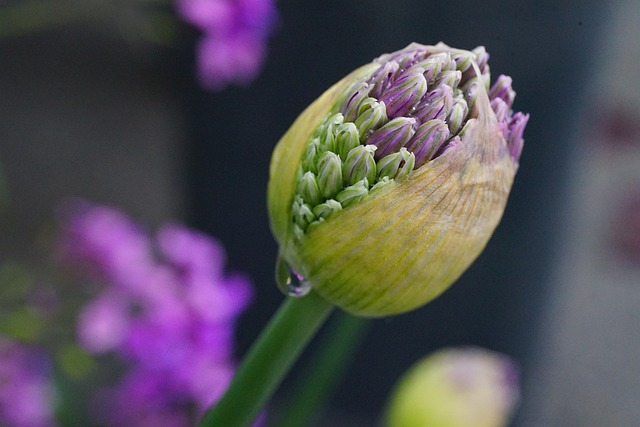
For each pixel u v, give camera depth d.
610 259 1.11
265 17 0.55
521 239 0.64
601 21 0.57
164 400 0.50
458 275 0.32
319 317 0.32
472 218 0.31
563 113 0.59
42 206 0.92
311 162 0.31
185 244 0.49
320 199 0.31
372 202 0.31
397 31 0.60
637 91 1.27
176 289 0.48
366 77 0.31
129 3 0.70
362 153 0.30
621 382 0.95
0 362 0.50
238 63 0.55
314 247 0.31
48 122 1.04
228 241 0.74
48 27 1.05
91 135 1.03
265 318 0.76
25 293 0.52
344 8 0.61
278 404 0.78
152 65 1.04
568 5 0.55
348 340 0.42
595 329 1.01
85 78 1.07
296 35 0.64
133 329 0.48
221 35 0.54
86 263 0.50
